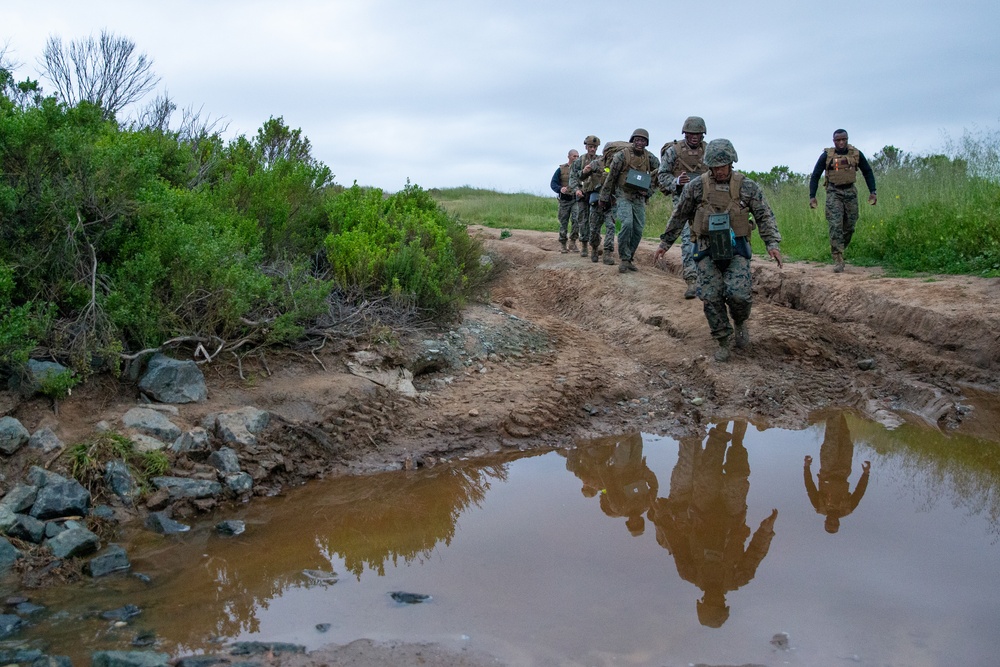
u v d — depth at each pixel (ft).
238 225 22.56
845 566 13.14
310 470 17.12
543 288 37.45
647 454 19.43
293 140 32.19
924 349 25.46
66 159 17.81
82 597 11.65
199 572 12.70
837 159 32.63
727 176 23.39
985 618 11.29
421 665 9.98
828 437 20.58
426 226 27.99
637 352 27.17
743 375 23.90
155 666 9.61
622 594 12.10
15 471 13.96
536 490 17.02
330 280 23.40
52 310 16.69
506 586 12.36
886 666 10.02
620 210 34.47
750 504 16.19
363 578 12.61
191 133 30.66
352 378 19.92
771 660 10.16
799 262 37.11
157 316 17.76
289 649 10.28
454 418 19.94
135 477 14.87
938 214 35.09
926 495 16.62
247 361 19.38
